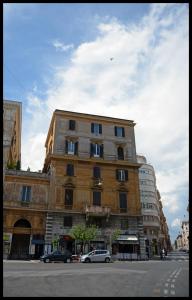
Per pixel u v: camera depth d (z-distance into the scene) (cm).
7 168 4756
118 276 1778
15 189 4522
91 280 1548
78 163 4959
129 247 4709
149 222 8050
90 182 4897
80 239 4294
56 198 4628
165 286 1359
